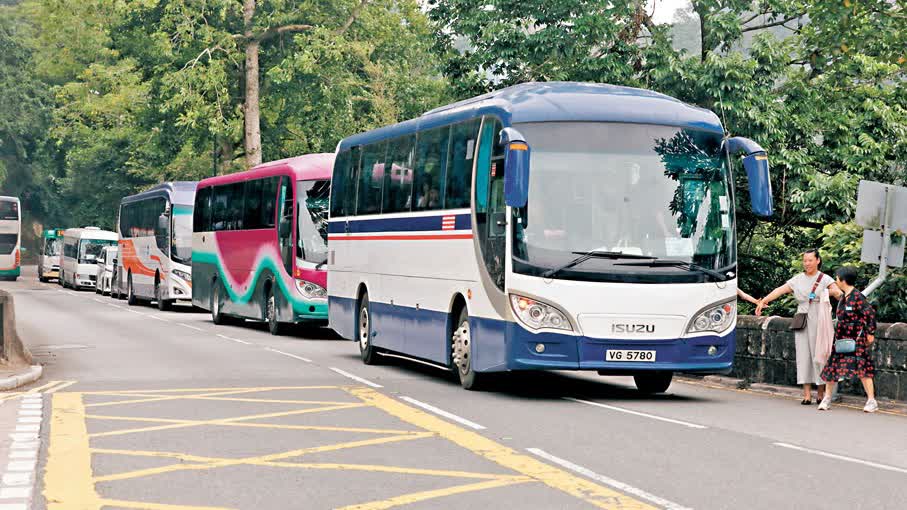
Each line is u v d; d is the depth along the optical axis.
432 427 16.39
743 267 38.38
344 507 10.77
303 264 36.78
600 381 24.62
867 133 35.91
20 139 132.88
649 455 14.03
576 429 16.38
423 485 11.91
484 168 20.91
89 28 78.56
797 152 35.16
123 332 38.22
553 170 19.91
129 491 11.54
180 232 53.53
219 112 64.62
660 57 36.75
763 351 23.89
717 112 35.41
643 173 20.14
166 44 63.59
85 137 98.00
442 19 41.03
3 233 97.75
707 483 12.15
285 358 28.81
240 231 42.22
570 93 20.77
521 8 39.00
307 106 71.12
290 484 11.95
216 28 65.94
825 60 35.44
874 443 15.66
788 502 11.20
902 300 25.97
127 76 71.38
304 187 37.28
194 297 49.22
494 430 16.19
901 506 11.09
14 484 11.88
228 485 11.88
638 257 19.83
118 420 16.97
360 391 21.27
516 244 19.73
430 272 23.50
